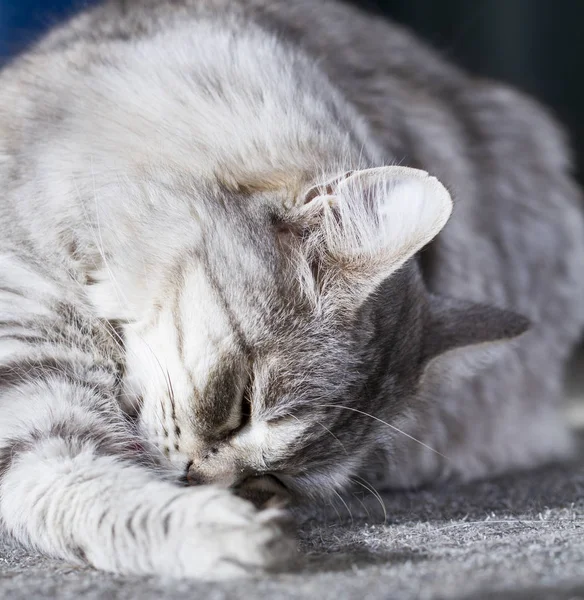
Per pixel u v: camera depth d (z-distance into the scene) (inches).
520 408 36.4
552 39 57.2
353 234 27.1
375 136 32.1
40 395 26.8
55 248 27.9
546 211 37.2
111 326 27.7
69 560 24.9
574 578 22.6
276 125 28.4
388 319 28.7
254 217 27.5
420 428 32.2
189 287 27.0
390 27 37.4
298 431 27.4
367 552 24.7
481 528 26.7
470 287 34.5
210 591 22.4
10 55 32.7
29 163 28.4
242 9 32.8
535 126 38.3
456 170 34.8
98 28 31.1
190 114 28.4
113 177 27.9
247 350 26.8
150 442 27.2
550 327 37.1
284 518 23.6
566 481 32.9
